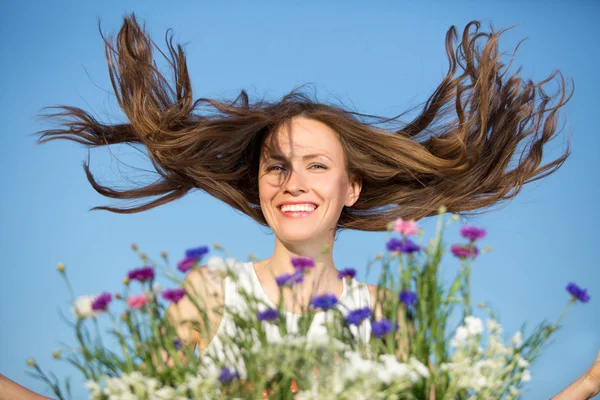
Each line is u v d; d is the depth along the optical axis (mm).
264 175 2531
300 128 2557
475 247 1633
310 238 2453
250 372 1467
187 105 2803
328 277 2510
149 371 1499
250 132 2672
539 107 2922
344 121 2662
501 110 2873
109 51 2820
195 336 2436
